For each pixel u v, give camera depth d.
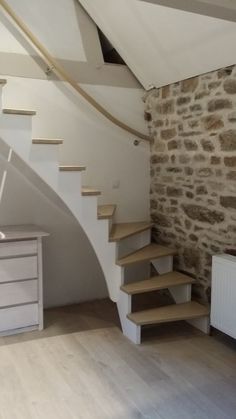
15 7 3.72
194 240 3.80
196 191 3.73
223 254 3.28
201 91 3.58
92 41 4.09
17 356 3.04
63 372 2.80
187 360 2.98
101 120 4.21
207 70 3.45
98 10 3.81
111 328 3.59
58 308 4.09
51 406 2.40
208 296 3.64
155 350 3.15
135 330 3.25
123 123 4.30
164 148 4.21
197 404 2.43
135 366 2.89
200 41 3.20
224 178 3.36
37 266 3.43
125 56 4.13
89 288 4.31
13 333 3.43
